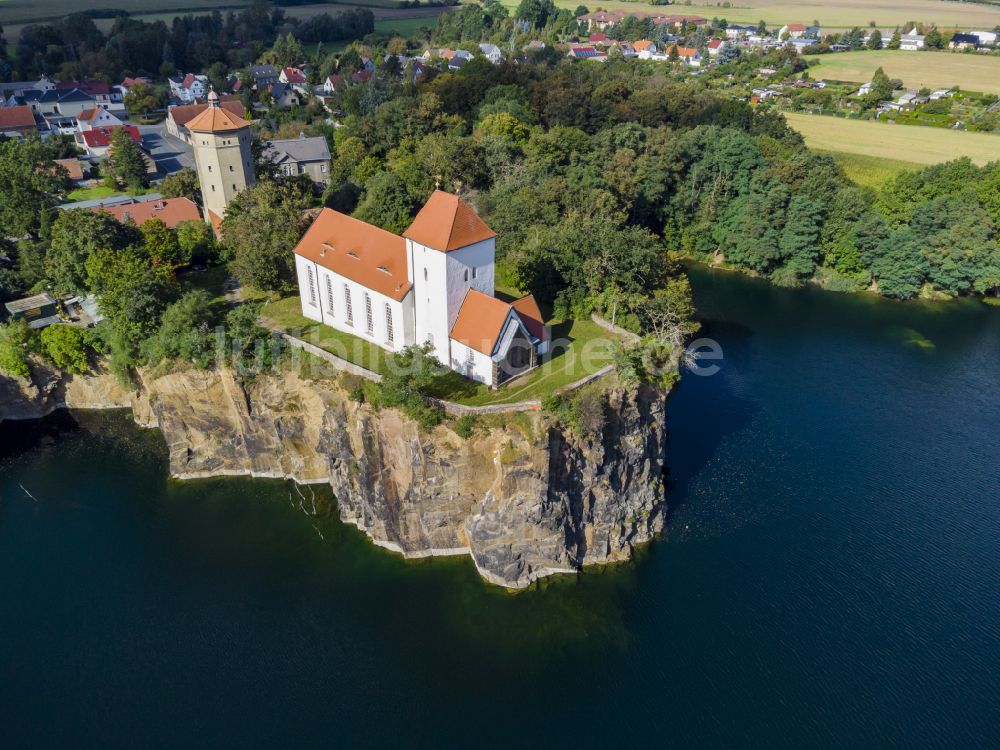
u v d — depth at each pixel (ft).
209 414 274.98
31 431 309.42
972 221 442.09
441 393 248.32
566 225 328.08
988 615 227.81
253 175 383.04
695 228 501.97
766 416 322.55
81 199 487.61
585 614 229.25
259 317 303.68
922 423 321.52
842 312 431.43
